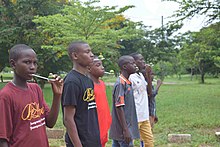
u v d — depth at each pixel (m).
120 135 4.05
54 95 2.63
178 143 6.17
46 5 18.97
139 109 4.58
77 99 2.84
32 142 2.39
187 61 31.52
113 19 14.51
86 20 13.53
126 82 4.14
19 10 18.80
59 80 2.64
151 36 28.91
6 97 2.31
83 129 2.86
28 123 2.39
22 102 2.38
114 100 4.11
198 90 20.09
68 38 13.12
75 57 2.96
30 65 2.41
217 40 14.43
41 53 18.25
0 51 19.81
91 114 2.92
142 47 28.59
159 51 29.09
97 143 2.93
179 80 38.53
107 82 18.34
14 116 2.34
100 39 13.83
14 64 2.41
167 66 34.84
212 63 30.31
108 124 3.54
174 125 7.63
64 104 2.82
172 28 13.43
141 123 4.61
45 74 20.11
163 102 12.79
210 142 6.13
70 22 13.70
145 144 4.69
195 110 10.27
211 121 8.04
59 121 7.82
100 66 3.65
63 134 6.63
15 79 2.43
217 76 39.91
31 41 18.33
